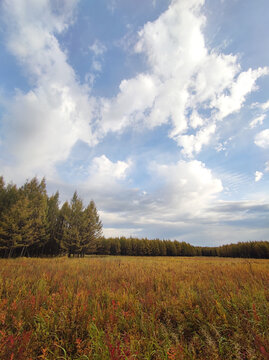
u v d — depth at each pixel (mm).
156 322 3227
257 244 59250
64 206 35438
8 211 22172
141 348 2445
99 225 33156
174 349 2207
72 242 28500
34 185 27859
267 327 2934
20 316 3086
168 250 70375
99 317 3252
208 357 2312
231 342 2551
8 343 2219
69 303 3711
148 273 8078
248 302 3840
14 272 7465
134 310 3646
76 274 7730
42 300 4043
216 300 3930
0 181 25891
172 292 5172
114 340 2590
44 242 28031
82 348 2570
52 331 2861
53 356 2240
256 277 6777
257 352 2207
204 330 2820
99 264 12023
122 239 62375
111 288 5508
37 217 25719
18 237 20812
